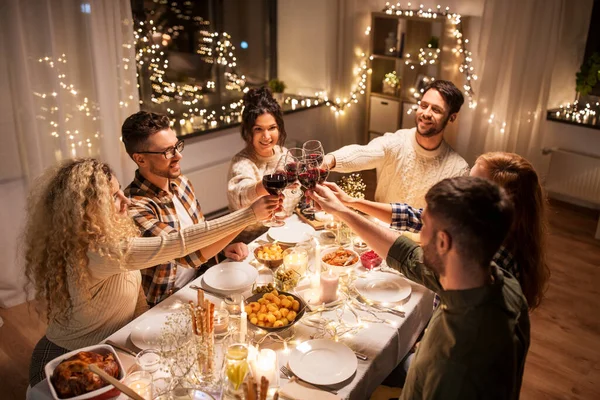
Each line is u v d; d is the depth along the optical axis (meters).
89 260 1.69
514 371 1.19
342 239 2.36
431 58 4.58
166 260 1.78
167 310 1.86
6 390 2.55
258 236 2.56
